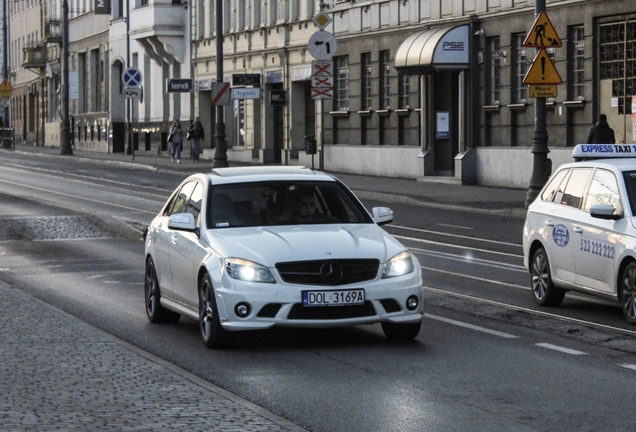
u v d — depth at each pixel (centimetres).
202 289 1209
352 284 1148
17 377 984
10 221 2830
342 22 4838
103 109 7894
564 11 3512
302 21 5103
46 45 9431
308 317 1141
